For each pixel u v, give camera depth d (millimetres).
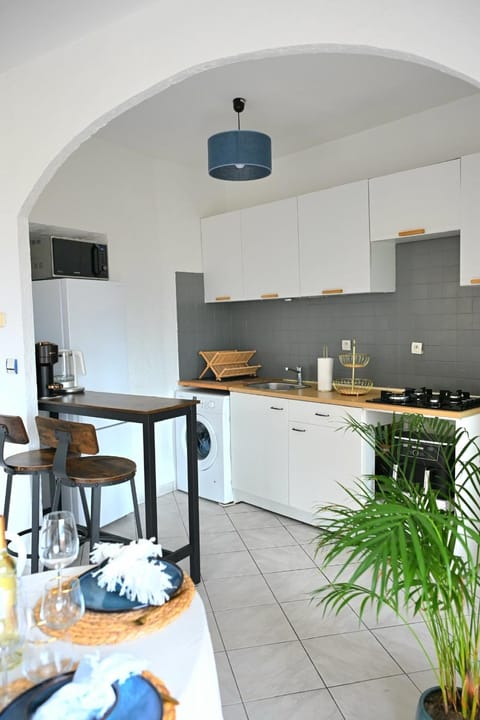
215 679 1076
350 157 3809
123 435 3699
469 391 3281
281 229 3896
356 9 1816
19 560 1418
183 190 4426
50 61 2586
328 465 3322
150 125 3508
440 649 1578
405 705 1862
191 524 2748
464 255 2896
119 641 1069
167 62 2199
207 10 2070
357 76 2854
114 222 3900
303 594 2654
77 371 3344
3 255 2877
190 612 1185
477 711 1419
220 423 3982
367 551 1262
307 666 2090
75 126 2527
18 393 2883
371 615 2449
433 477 2770
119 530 3551
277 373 4504
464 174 2869
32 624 1130
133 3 2184
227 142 2709
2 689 944
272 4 1939
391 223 3227
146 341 4168
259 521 3654
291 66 2711
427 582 1178
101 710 835
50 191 3455
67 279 3322
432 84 2977
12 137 2770
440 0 1693
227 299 4379
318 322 4141
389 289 3545
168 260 4324
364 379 3840
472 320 3244
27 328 2865
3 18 2252
